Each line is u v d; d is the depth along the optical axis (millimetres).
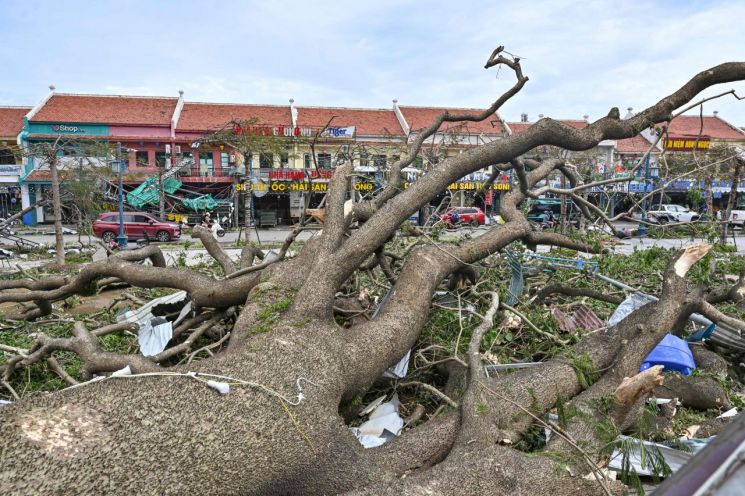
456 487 2418
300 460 2463
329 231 4160
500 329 4949
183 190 29406
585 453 2578
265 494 2357
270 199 33031
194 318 4957
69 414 2070
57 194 13734
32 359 4297
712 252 4609
